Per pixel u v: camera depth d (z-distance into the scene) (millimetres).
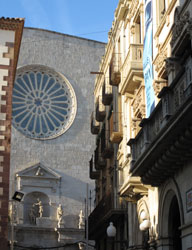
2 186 23906
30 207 58500
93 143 63438
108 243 36594
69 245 57094
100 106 42844
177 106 17125
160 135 17250
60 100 64875
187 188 17859
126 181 24703
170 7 21422
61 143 62312
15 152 60156
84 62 66562
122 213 30703
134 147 23172
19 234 55969
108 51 39969
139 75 26156
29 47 65000
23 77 64500
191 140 16453
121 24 33094
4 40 26234
